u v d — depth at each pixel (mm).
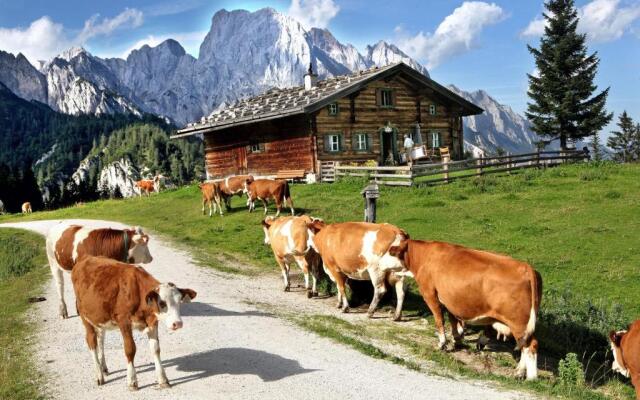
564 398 7457
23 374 8414
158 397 7418
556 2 52844
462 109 40688
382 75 35406
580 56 51969
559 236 18094
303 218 13836
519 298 8086
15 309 12344
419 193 25375
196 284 14586
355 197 25875
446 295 9016
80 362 8867
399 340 10266
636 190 23312
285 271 14328
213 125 38812
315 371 8312
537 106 53719
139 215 30656
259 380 7965
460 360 9375
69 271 11211
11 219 40312
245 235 21859
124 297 7418
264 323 10930
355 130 35500
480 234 18844
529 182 26297
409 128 38188
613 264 15359
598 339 10570
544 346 10367
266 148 37031
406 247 9922
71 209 40281
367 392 7539
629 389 8516
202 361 8789
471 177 28844
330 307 12789
